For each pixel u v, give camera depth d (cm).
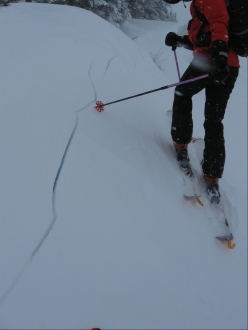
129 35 1183
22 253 146
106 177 201
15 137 198
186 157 270
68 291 140
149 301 153
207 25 226
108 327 135
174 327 151
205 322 165
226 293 193
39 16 474
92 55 376
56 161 194
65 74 295
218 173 248
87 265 152
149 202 206
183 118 259
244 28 218
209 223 238
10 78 250
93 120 249
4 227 153
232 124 583
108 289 148
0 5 470
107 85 324
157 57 922
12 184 171
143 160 243
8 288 134
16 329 124
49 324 128
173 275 174
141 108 324
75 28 471
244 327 179
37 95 245
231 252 228
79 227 165
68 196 177
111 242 166
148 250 175
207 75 225
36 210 164
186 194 244
